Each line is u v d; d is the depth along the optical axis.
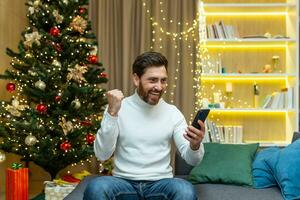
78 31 3.71
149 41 4.39
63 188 2.97
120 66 4.38
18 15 4.26
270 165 2.45
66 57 3.66
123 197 1.73
